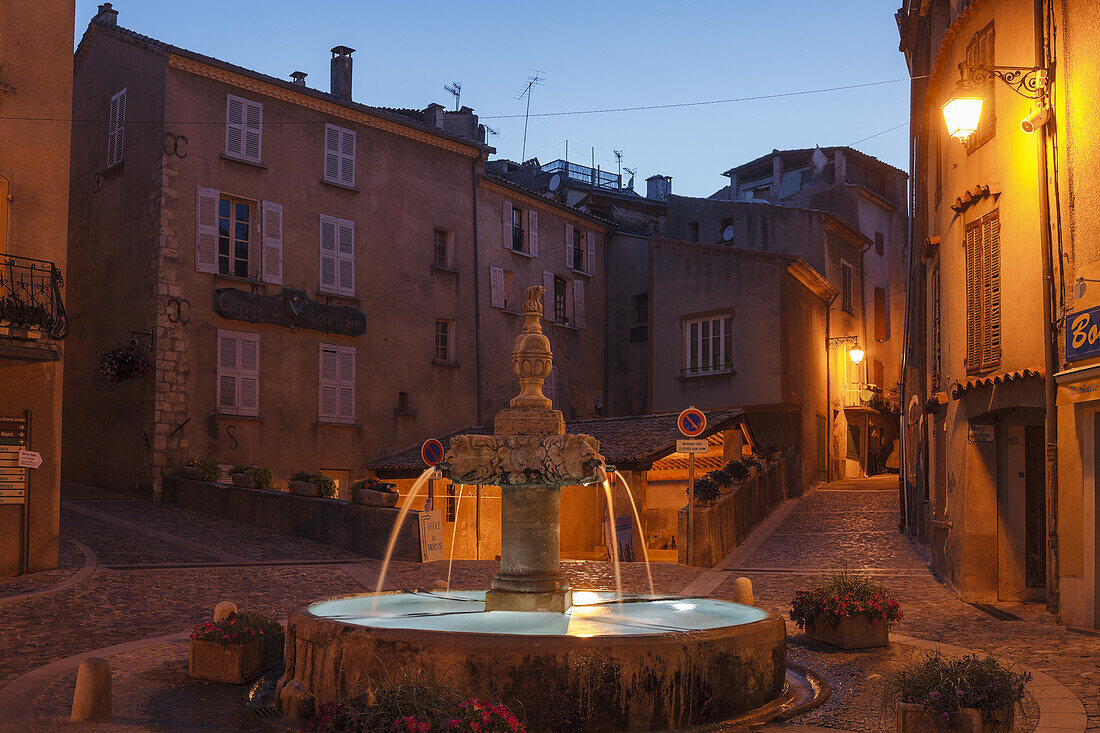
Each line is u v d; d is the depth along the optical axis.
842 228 38.44
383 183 30.41
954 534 15.48
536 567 8.59
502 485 8.50
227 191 26.52
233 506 22.75
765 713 7.40
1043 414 14.20
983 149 14.73
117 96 27.33
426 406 30.95
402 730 5.46
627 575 17.47
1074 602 11.69
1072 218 11.91
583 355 37.41
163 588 14.25
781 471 30.44
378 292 29.92
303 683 7.37
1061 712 7.28
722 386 32.97
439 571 17.45
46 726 6.88
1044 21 12.73
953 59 16.31
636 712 6.76
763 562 19.47
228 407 25.98
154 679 8.76
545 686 6.62
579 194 43.41
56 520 15.66
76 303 28.20
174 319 25.09
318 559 18.30
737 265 33.00
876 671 9.14
